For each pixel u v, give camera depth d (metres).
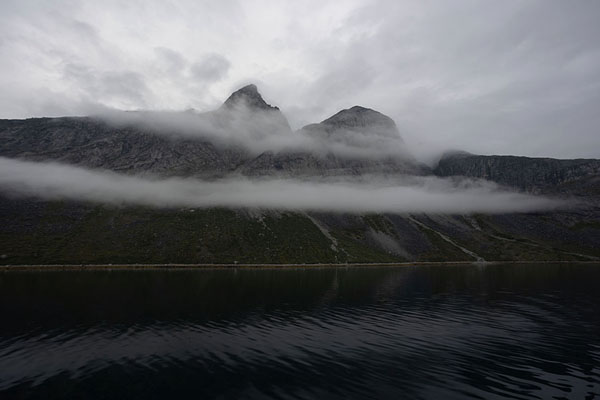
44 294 99.25
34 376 42.12
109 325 66.12
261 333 61.91
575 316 77.69
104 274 156.75
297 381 41.12
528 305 91.25
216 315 75.69
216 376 42.47
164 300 92.81
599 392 38.50
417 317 76.06
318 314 78.38
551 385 40.31
